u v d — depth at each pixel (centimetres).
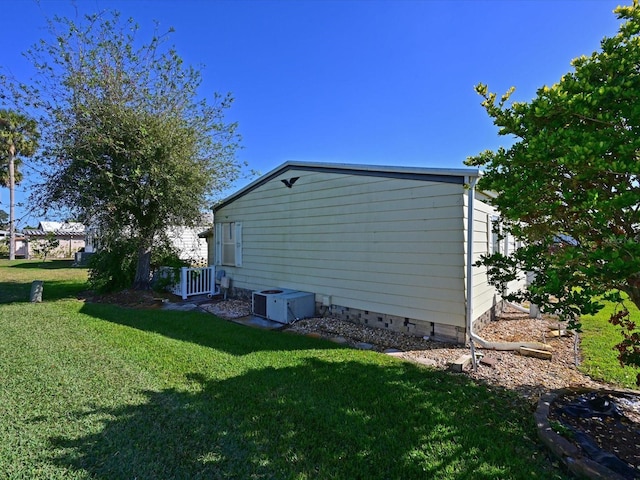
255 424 288
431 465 237
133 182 923
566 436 249
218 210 1038
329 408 317
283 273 811
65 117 899
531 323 676
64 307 802
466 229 515
